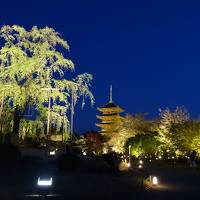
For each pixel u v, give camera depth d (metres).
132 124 88.38
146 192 22.80
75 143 76.25
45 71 29.53
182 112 68.69
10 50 28.88
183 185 27.95
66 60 30.00
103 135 97.69
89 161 33.19
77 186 20.83
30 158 28.73
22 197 14.65
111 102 101.31
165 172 42.03
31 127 30.84
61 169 30.20
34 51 29.55
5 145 26.08
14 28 29.62
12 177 22.59
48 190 14.52
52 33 30.20
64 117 31.00
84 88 30.91
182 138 59.34
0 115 29.44
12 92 28.84
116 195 19.22
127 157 69.56
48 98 29.78
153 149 68.44
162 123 70.38
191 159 51.09
